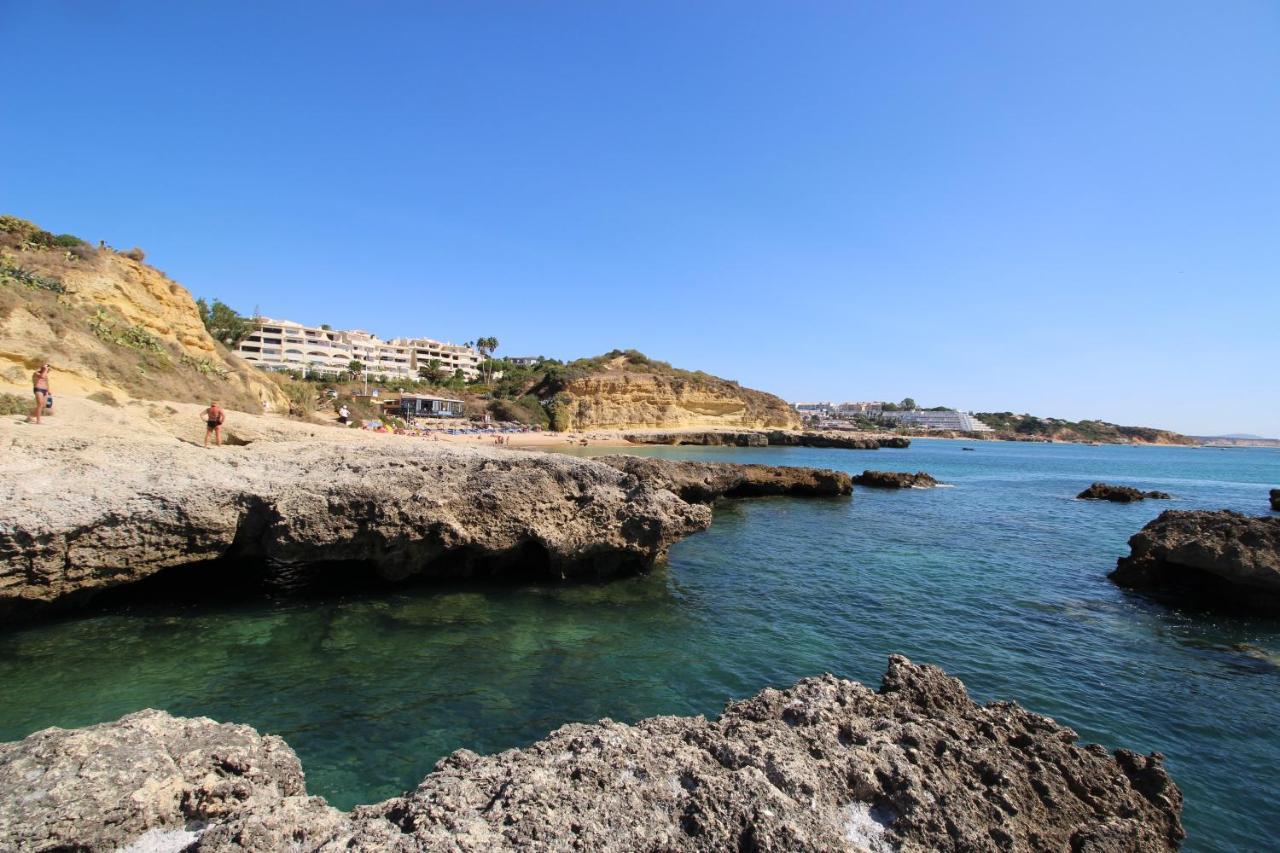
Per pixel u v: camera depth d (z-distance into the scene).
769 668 11.86
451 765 6.03
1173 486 61.66
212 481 13.70
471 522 15.53
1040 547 24.72
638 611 14.85
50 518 11.29
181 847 4.90
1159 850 5.79
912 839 5.17
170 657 11.09
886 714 7.00
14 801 4.74
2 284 26.17
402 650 11.97
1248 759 9.23
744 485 38.50
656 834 4.83
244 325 82.62
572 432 104.44
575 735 6.25
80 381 25.78
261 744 6.28
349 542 14.37
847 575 19.20
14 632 11.55
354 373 112.12
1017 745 6.78
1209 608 16.41
